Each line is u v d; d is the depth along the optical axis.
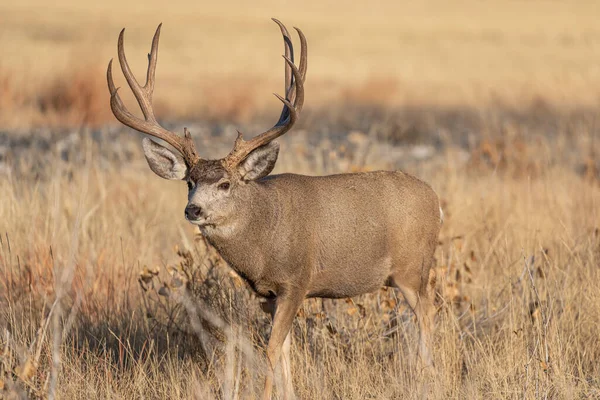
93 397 23.48
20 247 32.50
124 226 36.66
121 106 24.78
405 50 159.88
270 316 27.39
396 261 26.30
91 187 42.31
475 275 30.75
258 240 24.27
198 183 23.95
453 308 28.23
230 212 23.95
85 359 25.78
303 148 55.41
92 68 76.38
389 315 28.06
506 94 98.31
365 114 85.50
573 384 23.70
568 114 80.06
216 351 26.03
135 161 53.00
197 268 28.38
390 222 25.84
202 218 23.67
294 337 26.98
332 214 25.09
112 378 24.44
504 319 27.86
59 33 155.50
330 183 25.61
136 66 114.62
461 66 133.50
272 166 24.38
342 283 25.72
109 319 28.27
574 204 39.94
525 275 29.02
